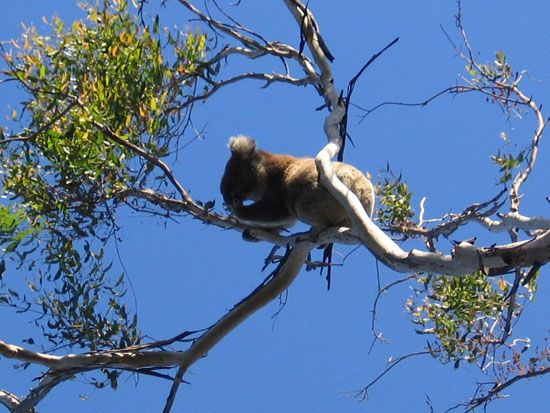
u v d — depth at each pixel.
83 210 11.35
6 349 10.32
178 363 10.66
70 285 11.27
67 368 10.52
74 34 11.85
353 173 11.52
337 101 11.50
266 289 10.84
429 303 13.15
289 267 10.88
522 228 11.39
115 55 11.67
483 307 12.61
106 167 11.24
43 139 11.26
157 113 11.31
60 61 11.77
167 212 11.52
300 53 11.73
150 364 10.62
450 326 12.70
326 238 10.50
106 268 11.38
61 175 11.27
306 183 11.10
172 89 12.14
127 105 11.58
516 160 12.33
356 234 9.36
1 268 10.55
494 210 11.33
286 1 12.39
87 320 11.20
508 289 12.64
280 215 11.52
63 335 11.21
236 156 11.96
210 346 10.66
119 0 11.93
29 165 11.27
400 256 8.70
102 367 10.53
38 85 11.59
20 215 10.93
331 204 10.90
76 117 11.21
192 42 12.23
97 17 12.01
